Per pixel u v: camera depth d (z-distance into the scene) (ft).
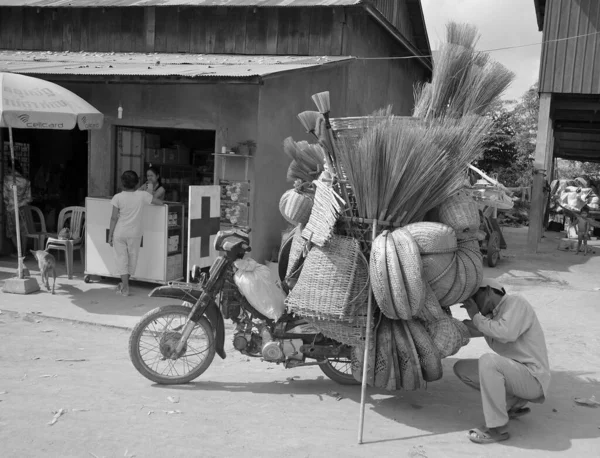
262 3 36.45
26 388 15.24
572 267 38.86
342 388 16.71
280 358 15.51
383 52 46.24
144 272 28.19
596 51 41.42
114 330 22.59
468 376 14.61
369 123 14.29
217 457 11.64
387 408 15.17
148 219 27.99
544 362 13.62
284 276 16.94
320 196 14.46
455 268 13.75
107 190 32.19
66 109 25.96
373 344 13.93
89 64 33.78
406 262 12.87
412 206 14.07
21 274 27.37
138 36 40.16
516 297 13.87
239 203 29.73
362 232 14.33
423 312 13.64
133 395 15.11
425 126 14.34
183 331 16.24
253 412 14.37
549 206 61.93
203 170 36.50
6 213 34.47
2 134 34.09
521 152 92.68
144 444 12.01
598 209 61.52
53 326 22.86
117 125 32.07
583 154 79.66
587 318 25.66
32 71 29.30
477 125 14.47
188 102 30.42
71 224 31.65
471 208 14.23
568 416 14.87
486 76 16.16
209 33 38.86
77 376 16.71
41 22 41.88
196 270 16.51
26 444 11.70
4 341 20.49
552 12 42.11
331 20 36.96
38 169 46.55
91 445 11.83
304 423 13.80
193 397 15.30
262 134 29.99
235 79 26.32
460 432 13.66
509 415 14.42
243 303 15.97
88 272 29.27
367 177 13.82
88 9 40.40
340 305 14.02
